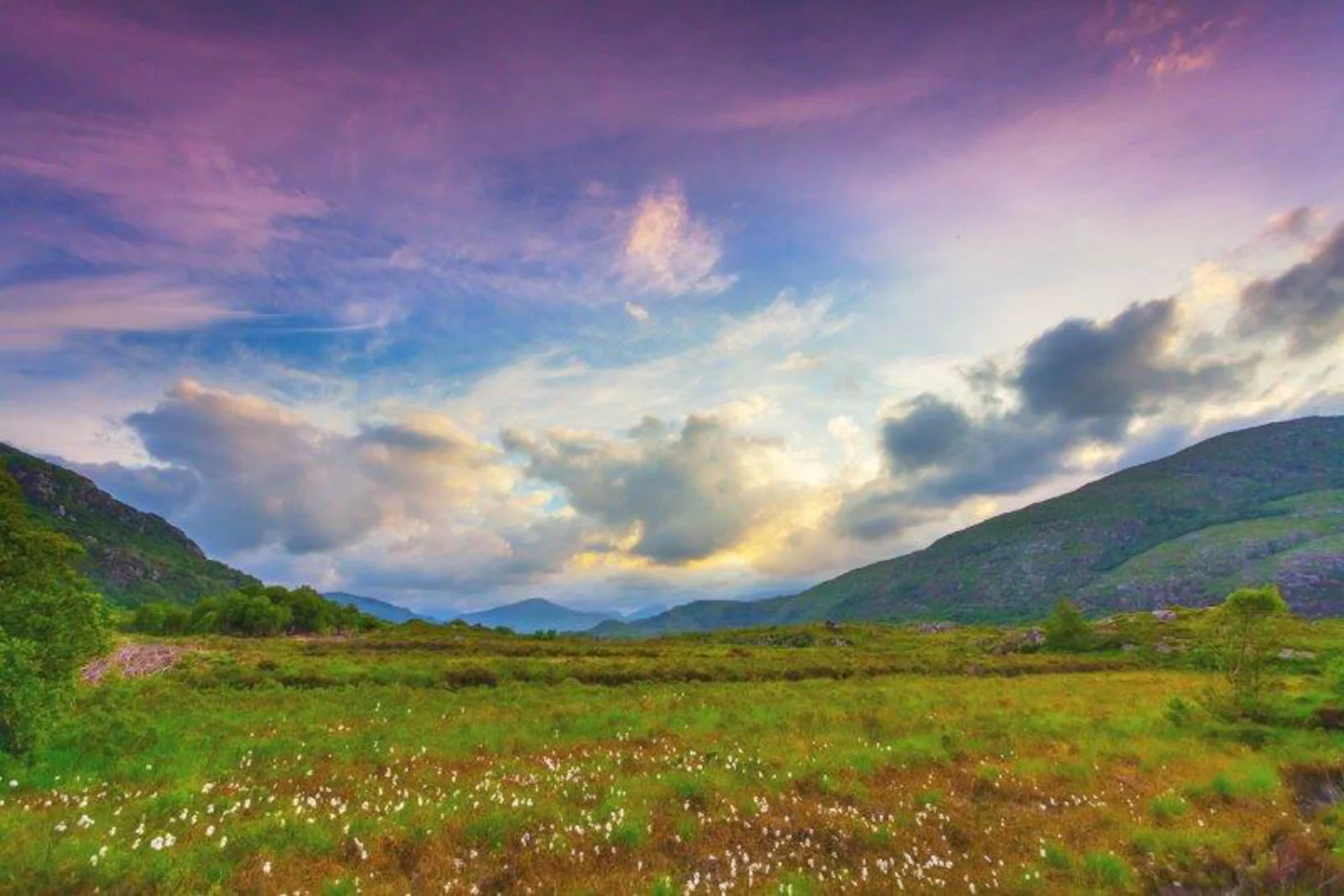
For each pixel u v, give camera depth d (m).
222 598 107.31
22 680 15.73
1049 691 42.50
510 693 37.00
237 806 13.02
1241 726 26.38
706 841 13.20
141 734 18.98
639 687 42.62
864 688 44.09
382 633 109.88
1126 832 14.83
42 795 13.17
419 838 12.16
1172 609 107.75
